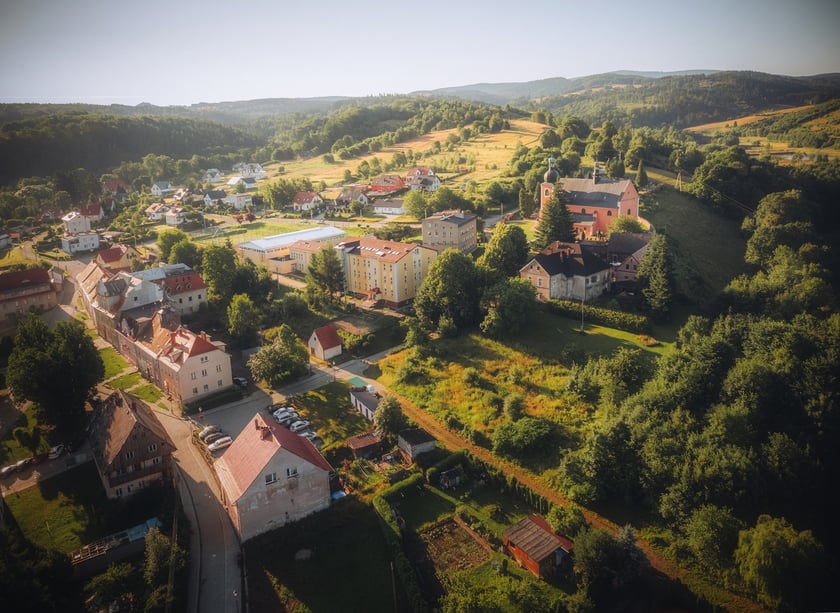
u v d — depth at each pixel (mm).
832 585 61969
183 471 82062
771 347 87312
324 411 97625
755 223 166000
